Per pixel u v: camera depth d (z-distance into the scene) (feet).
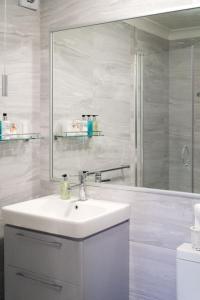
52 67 9.27
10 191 8.91
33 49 9.27
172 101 7.50
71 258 6.86
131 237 8.20
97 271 7.18
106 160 8.49
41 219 7.14
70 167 9.07
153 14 7.64
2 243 8.79
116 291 7.78
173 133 7.52
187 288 6.61
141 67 7.86
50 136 9.37
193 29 7.21
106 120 8.45
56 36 9.16
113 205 7.96
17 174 9.05
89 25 8.57
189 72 7.27
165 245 7.77
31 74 9.25
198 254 6.46
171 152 7.57
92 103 8.65
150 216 7.91
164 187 7.69
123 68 8.13
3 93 8.23
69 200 8.47
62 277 7.01
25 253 7.56
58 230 6.91
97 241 7.13
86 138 8.79
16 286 7.78
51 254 7.15
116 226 7.70
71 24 8.86
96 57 8.52
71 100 9.00
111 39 8.27
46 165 9.50
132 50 7.97
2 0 8.44
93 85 8.62
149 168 7.86
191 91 7.26
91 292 7.03
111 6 8.21
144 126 7.89
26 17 9.04
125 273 8.07
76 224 6.65
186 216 7.46
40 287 7.38
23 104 9.09
